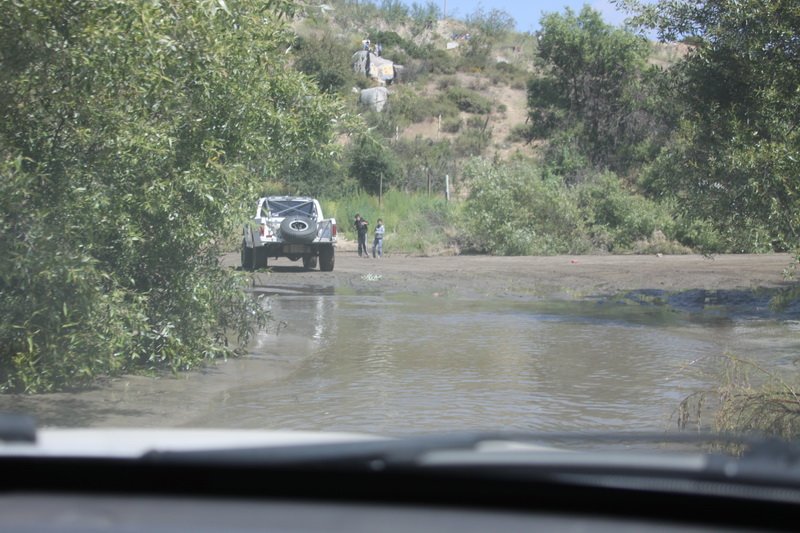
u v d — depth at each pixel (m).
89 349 9.23
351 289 23.88
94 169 9.81
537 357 13.02
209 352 11.59
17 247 8.59
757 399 8.03
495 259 35.00
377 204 49.91
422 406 9.57
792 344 14.22
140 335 10.36
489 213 39.41
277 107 12.29
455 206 46.06
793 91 14.68
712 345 14.20
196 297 11.17
